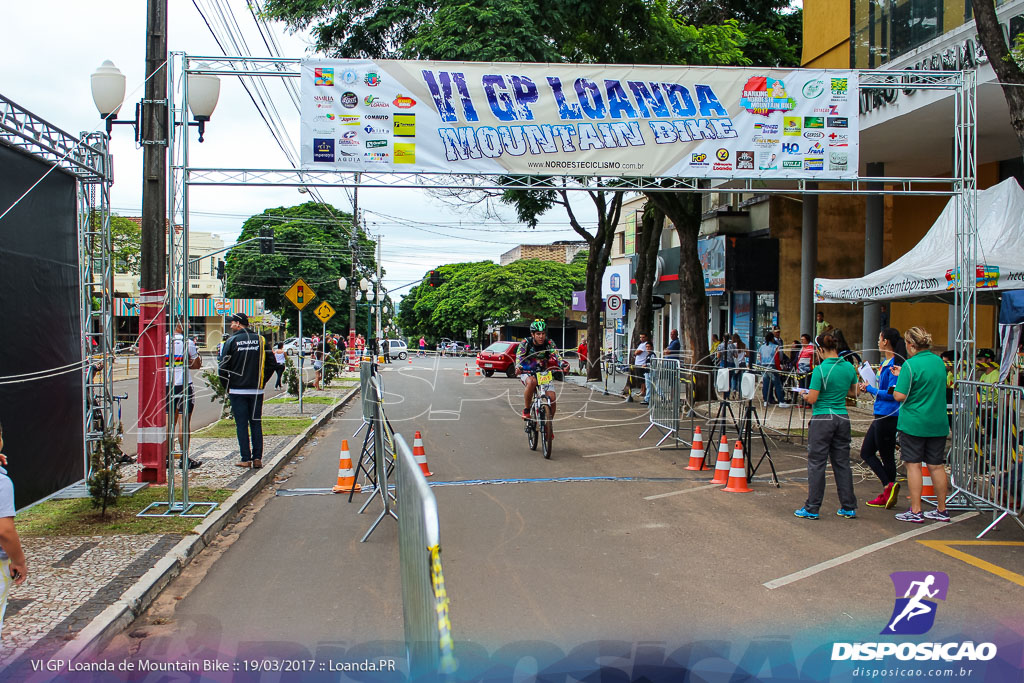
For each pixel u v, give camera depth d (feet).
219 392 49.75
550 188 32.50
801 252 71.72
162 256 29.99
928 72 32.09
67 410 29.12
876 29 47.88
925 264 34.42
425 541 9.12
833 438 25.35
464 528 23.95
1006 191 35.14
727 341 58.95
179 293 33.22
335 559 21.26
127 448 38.96
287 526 25.07
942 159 54.90
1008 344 30.22
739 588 18.30
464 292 214.28
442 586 8.75
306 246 188.03
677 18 63.00
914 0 43.75
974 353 29.91
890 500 26.58
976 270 29.94
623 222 129.70
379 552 21.95
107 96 27.86
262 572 20.15
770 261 72.18
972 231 30.50
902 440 25.09
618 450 39.83
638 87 32.48
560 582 18.78
